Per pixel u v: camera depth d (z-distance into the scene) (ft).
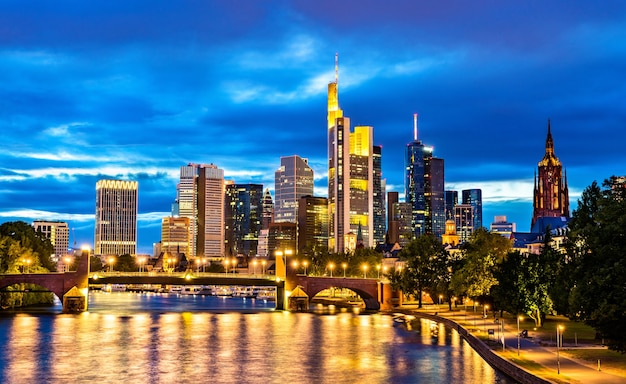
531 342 492.95
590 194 456.04
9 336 620.90
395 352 528.22
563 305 462.60
